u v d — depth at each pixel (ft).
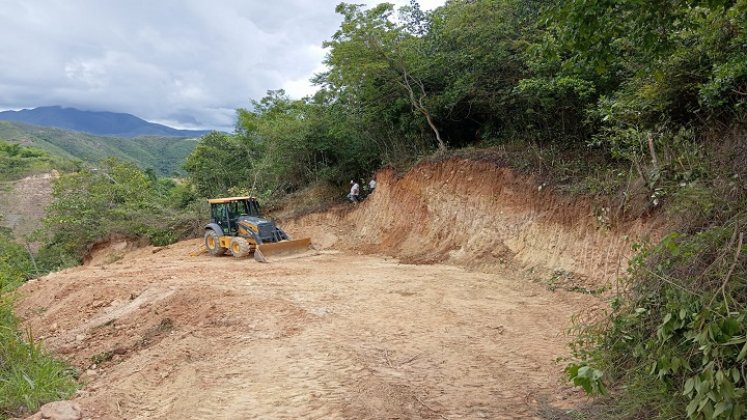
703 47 27.84
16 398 19.45
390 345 25.46
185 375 22.11
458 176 54.19
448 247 51.55
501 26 48.52
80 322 34.81
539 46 20.02
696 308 13.17
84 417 18.39
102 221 86.74
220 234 63.67
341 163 81.05
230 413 18.37
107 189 92.99
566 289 35.45
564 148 46.85
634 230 33.22
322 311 31.50
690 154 28.68
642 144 33.27
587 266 36.45
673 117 33.30
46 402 19.75
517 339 26.23
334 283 40.42
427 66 57.62
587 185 39.42
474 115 61.57
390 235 60.39
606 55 18.86
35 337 32.96
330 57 60.23
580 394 18.66
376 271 46.32
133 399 20.34
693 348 12.98
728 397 10.74
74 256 86.53
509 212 46.93
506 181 48.49
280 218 78.38
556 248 40.04
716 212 18.69
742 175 20.62
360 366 22.48
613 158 40.73
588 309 30.50
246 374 22.06
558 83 40.40
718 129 29.94
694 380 11.59
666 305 14.19
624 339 16.25
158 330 29.94
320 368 22.40
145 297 36.65
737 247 13.52
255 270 49.11
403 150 67.10
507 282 39.55
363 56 57.11
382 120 70.28
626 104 33.73
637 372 15.33
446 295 35.73
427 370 22.11
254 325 28.68
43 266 82.89
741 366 11.46
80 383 23.25
